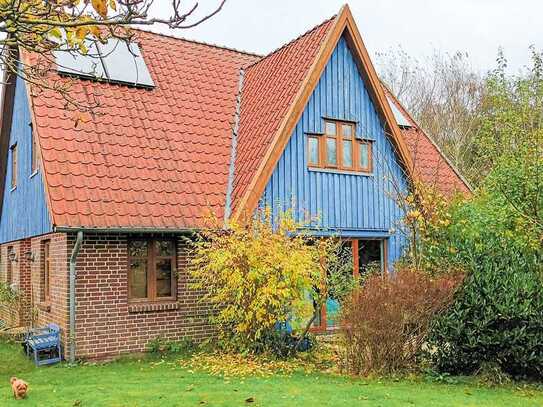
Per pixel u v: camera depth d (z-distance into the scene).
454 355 10.83
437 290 10.42
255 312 12.04
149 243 13.87
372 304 10.69
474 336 10.45
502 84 15.86
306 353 12.57
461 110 36.94
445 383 10.42
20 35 5.72
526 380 10.69
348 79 16.80
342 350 11.69
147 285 13.80
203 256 13.36
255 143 15.50
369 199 16.70
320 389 9.54
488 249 10.89
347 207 16.25
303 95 15.21
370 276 11.85
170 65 18.05
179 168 14.79
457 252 11.20
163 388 9.65
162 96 16.66
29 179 16.56
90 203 12.84
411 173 16.03
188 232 13.67
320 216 15.12
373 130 17.09
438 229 12.20
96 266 12.98
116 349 13.05
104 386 9.90
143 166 14.32
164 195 13.93
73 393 9.38
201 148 15.70
